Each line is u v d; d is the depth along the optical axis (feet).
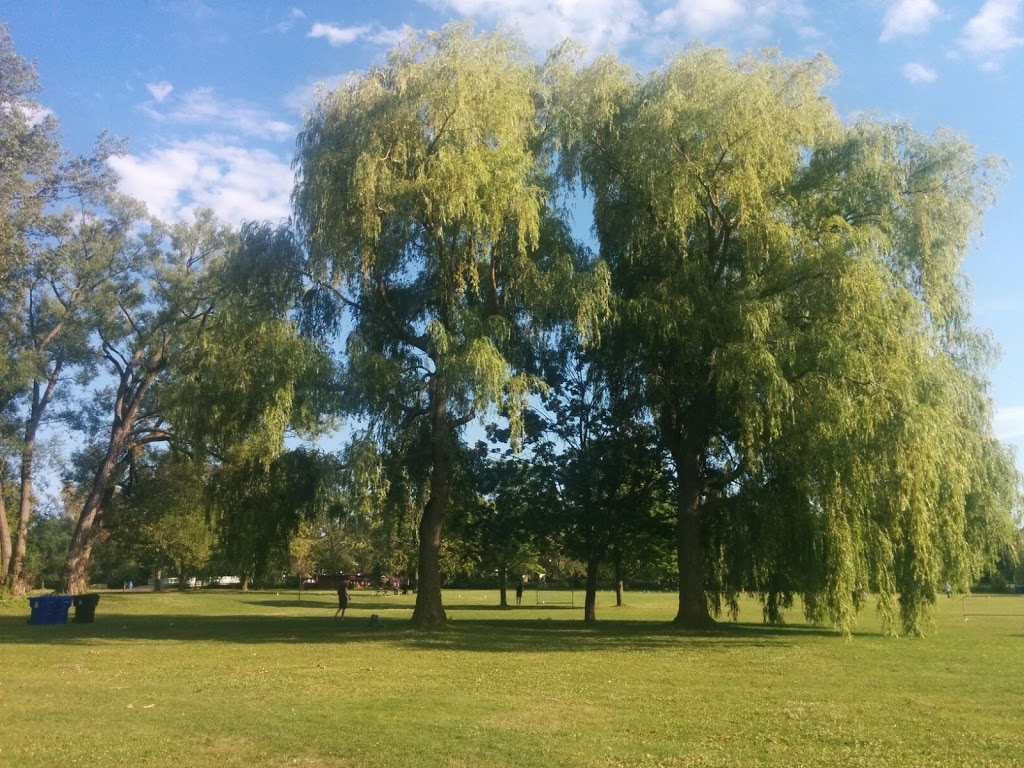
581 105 86.38
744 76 78.84
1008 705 40.45
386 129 78.23
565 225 87.30
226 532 88.22
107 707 38.81
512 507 111.86
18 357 133.59
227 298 84.02
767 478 80.12
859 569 69.05
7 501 183.62
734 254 82.64
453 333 78.64
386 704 39.73
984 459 85.56
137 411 156.15
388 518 97.55
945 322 82.58
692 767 28.14
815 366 70.03
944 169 83.56
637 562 133.90
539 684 46.83
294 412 77.77
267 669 53.83
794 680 48.98
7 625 99.86
